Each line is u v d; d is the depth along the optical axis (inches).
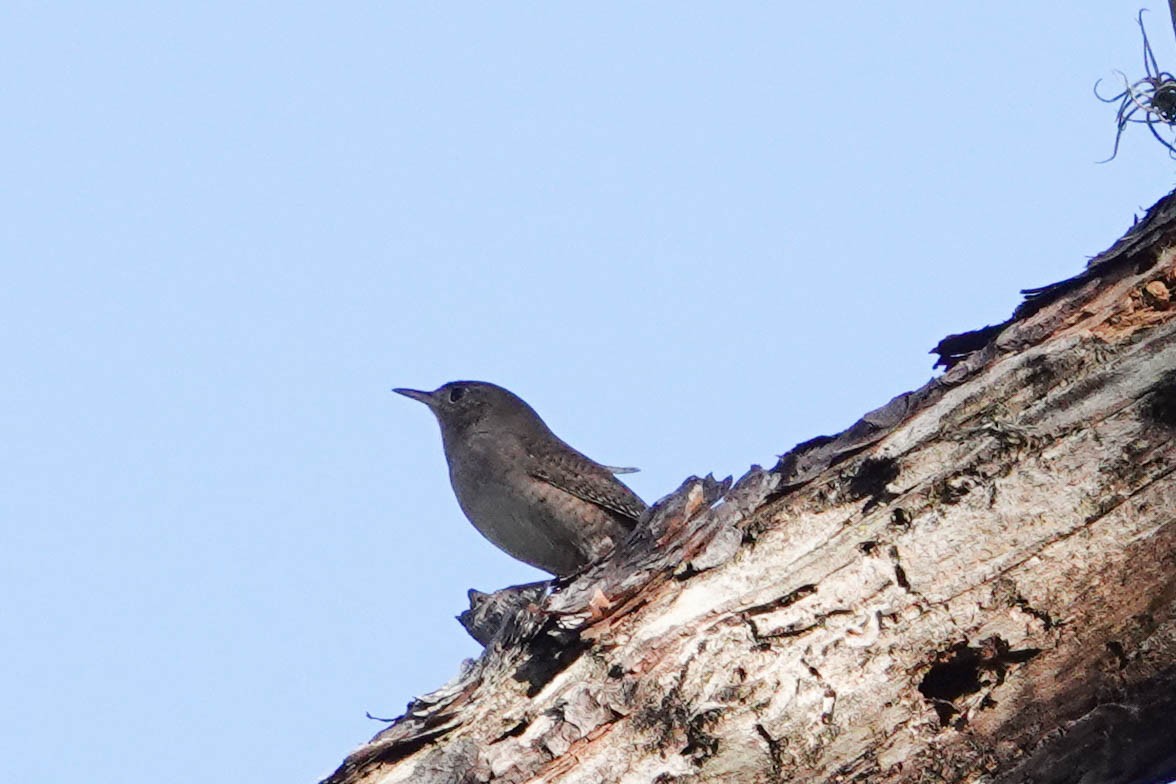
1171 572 272.1
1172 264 293.0
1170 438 277.9
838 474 292.0
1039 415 286.4
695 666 276.2
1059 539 275.6
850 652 274.7
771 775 269.7
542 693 282.4
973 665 276.2
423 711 285.4
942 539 280.1
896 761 271.1
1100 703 272.7
